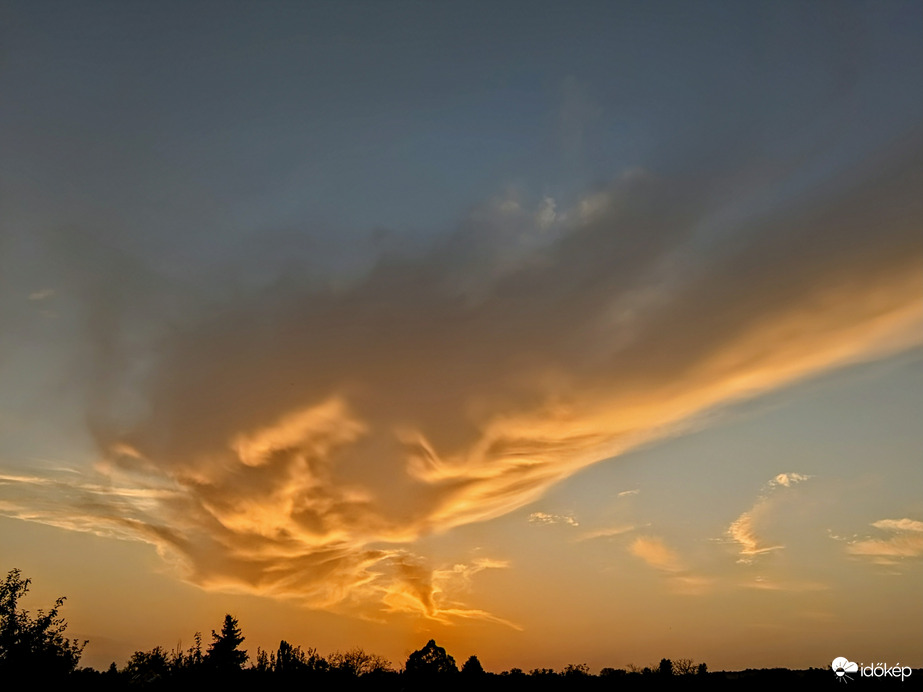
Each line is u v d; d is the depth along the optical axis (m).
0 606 35.50
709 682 76.88
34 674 34.31
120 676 50.62
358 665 70.69
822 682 68.81
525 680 81.50
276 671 64.50
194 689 56.59
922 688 64.06
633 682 80.69
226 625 63.03
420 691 69.75
